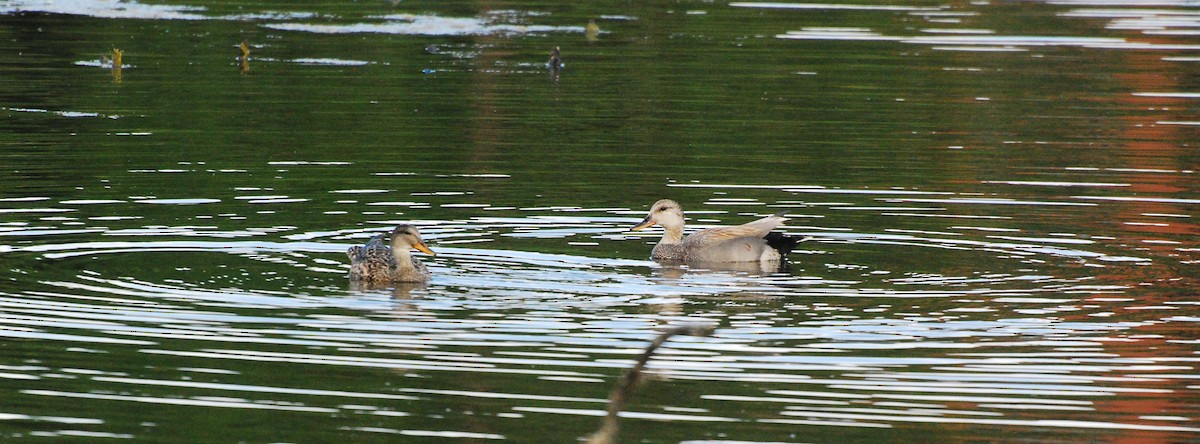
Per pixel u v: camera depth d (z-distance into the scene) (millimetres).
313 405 12312
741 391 12727
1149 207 20078
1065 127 25938
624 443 11531
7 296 15227
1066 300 15555
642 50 34000
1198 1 41531
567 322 14688
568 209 20016
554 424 11930
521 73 31062
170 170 21906
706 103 27938
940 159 23297
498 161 22953
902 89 29500
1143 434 11812
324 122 25812
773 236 17516
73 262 16688
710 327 11266
